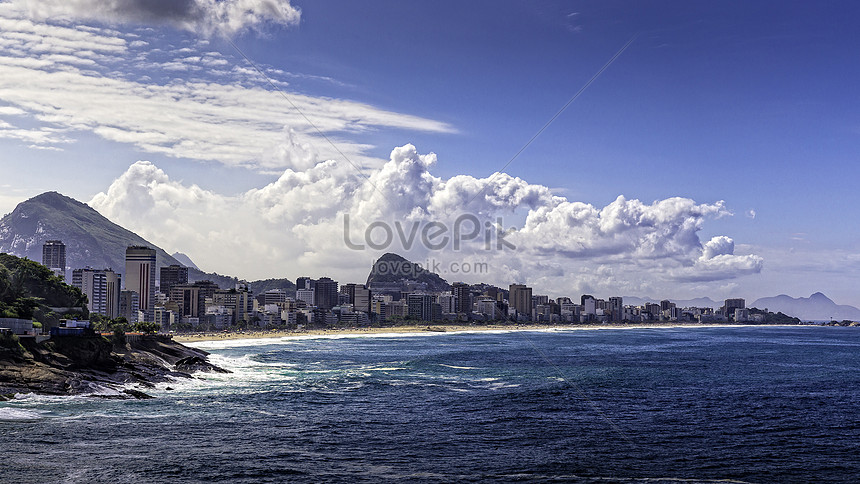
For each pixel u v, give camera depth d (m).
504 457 78.00
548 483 68.38
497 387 138.00
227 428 89.75
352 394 124.62
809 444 86.81
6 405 99.31
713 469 74.62
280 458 75.19
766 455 81.00
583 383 147.12
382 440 85.69
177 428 88.44
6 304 147.12
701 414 107.56
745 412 109.88
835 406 117.19
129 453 74.62
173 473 67.94
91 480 64.62
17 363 113.25
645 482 69.50
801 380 159.00
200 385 133.38
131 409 100.81
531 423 98.06
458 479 69.00
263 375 155.88
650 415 106.19
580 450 81.81
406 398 120.75
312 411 105.00
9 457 71.25
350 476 69.19
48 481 63.91
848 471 74.44
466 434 90.06
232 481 66.25
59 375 112.56
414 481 67.81
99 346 126.69
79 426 86.88
